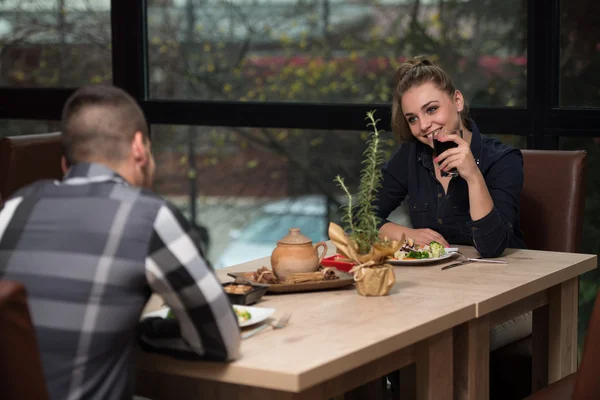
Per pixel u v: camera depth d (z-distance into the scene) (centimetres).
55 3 407
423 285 198
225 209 395
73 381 138
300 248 199
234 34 377
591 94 313
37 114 408
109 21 398
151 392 174
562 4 313
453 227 256
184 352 148
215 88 382
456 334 191
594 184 319
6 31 417
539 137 317
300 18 366
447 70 339
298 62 368
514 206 244
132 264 139
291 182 383
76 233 141
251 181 389
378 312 174
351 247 188
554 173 268
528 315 267
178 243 140
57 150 310
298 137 378
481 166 249
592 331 160
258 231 392
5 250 144
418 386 178
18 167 294
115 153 149
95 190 144
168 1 385
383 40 352
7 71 420
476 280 202
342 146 371
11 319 112
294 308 179
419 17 344
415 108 247
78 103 150
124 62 389
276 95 373
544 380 239
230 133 389
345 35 359
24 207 146
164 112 382
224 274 213
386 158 352
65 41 408
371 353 152
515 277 205
